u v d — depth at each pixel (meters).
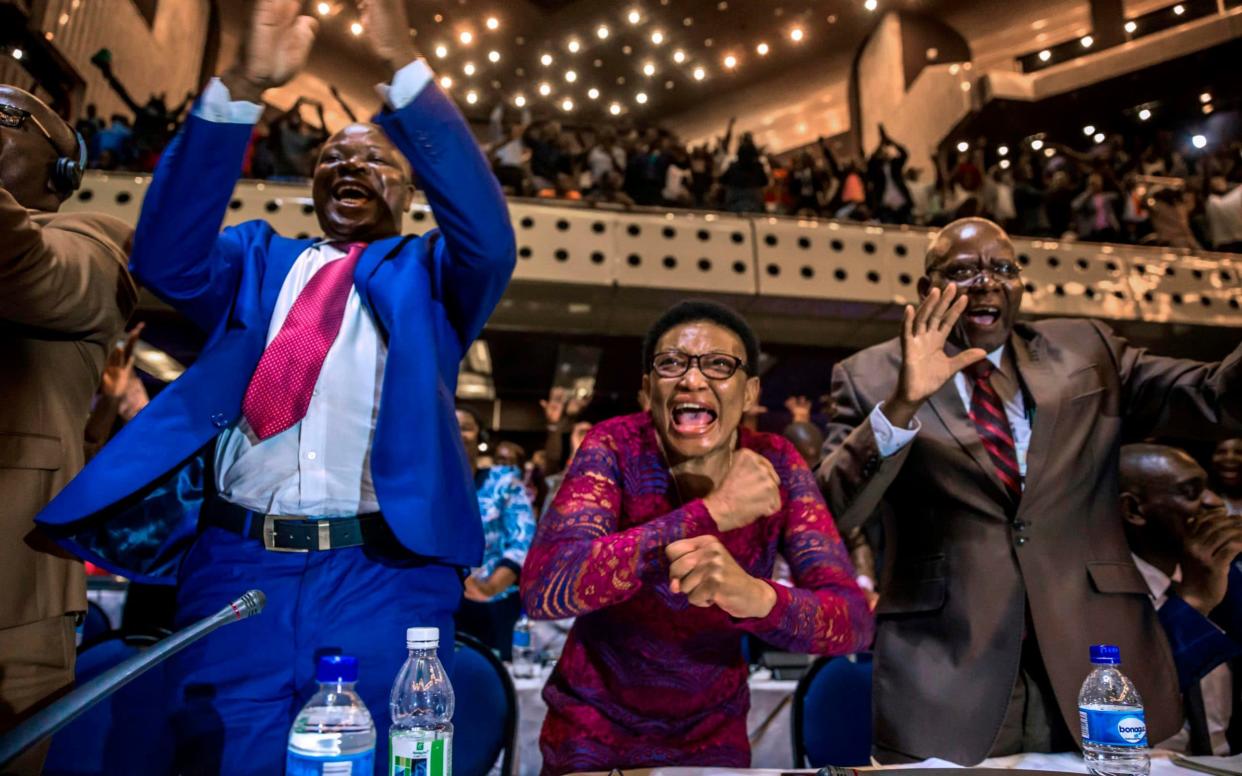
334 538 1.10
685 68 14.80
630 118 15.38
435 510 1.09
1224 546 1.71
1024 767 1.17
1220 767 1.08
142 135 6.66
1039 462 1.50
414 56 1.12
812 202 8.42
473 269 1.22
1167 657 1.43
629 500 1.31
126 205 5.95
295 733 0.97
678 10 13.79
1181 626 1.68
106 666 1.82
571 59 14.42
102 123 7.38
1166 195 8.39
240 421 1.16
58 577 1.20
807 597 1.11
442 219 1.18
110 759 1.74
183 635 0.79
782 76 15.26
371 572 1.11
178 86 11.60
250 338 1.20
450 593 1.19
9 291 1.05
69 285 1.13
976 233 1.62
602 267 6.61
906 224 7.71
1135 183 8.90
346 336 1.23
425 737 0.93
